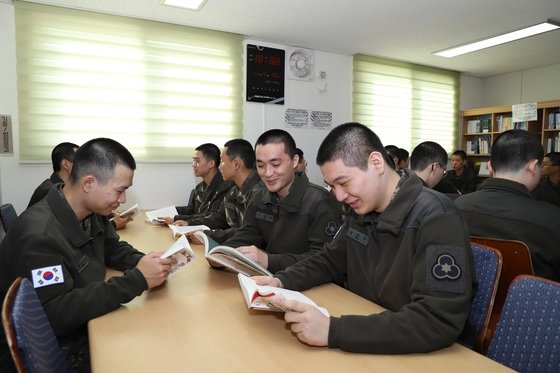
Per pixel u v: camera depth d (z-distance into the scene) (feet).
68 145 8.66
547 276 4.69
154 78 11.60
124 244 5.36
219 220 8.59
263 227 5.92
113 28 10.98
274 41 13.47
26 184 10.30
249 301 3.12
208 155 9.79
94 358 2.63
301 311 2.84
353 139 3.32
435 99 17.47
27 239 3.49
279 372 2.47
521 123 16.31
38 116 10.25
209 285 4.21
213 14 11.07
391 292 3.45
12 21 9.87
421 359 2.67
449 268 2.94
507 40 13.44
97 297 3.39
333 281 4.37
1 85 9.87
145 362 2.58
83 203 4.05
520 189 5.00
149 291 4.00
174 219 8.54
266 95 13.52
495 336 3.17
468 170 16.62
